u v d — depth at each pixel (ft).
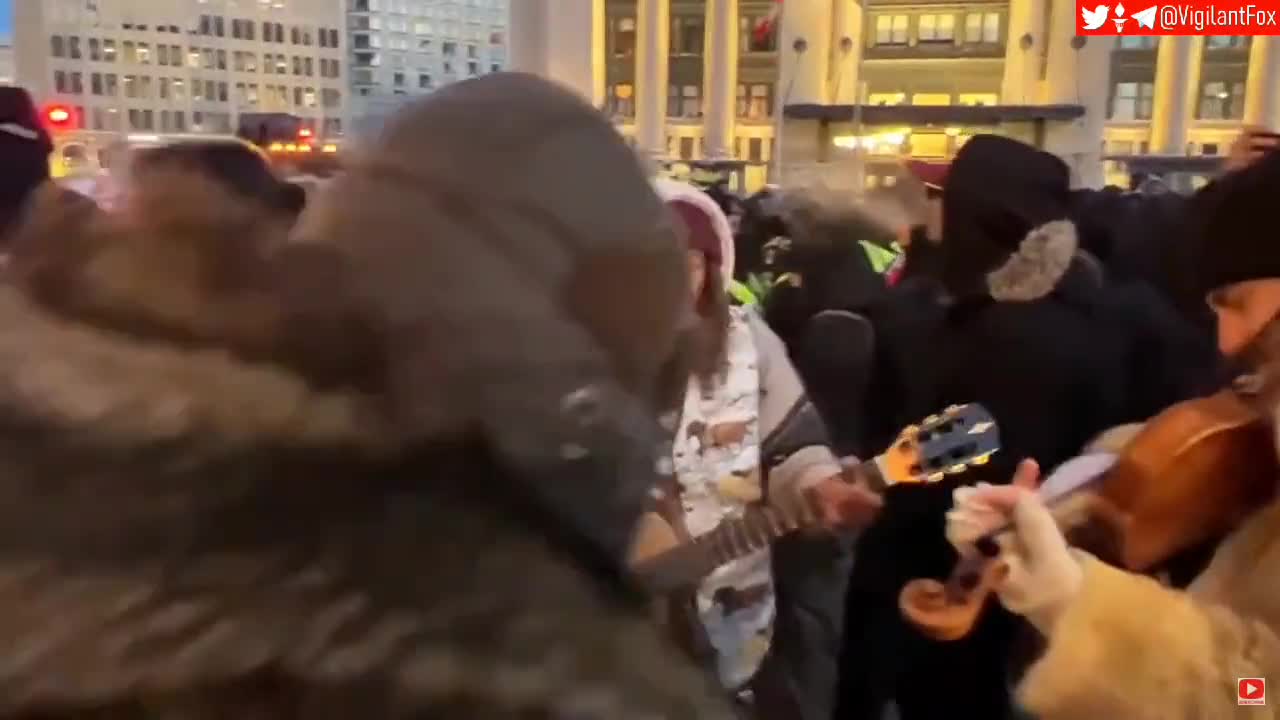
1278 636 3.69
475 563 1.75
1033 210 7.30
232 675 1.64
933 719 7.37
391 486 1.78
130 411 1.73
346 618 1.68
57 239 1.87
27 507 1.69
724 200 18.58
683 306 2.27
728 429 6.03
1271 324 4.19
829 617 7.56
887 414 7.86
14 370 1.76
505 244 1.94
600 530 1.90
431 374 1.79
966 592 4.45
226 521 1.71
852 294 10.16
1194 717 3.60
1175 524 4.19
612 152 2.14
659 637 1.89
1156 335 7.27
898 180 11.35
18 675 1.60
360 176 1.97
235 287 1.83
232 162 1.97
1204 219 4.44
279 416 1.74
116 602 1.65
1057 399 7.11
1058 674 3.76
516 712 1.67
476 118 2.03
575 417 1.87
